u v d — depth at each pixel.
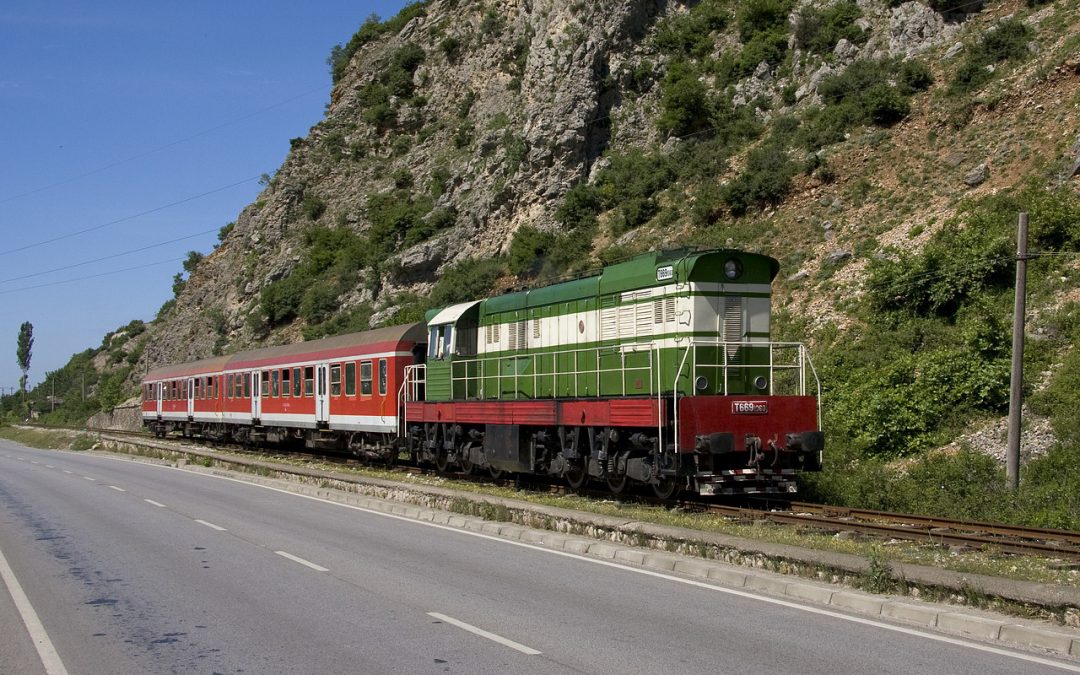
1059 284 24.20
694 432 15.88
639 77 46.84
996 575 9.84
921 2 39.09
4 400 132.75
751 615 9.07
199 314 72.69
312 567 12.05
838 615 9.05
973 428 20.92
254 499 21.14
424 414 25.08
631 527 13.24
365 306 53.38
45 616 9.38
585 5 48.34
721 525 14.02
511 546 13.78
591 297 19.81
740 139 41.06
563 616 9.12
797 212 35.19
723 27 47.56
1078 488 16.14
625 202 42.53
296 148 72.81
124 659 7.76
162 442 43.59
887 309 27.58
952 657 7.48
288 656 7.78
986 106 32.72
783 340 28.88
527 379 21.78
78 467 33.84
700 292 17.08
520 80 57.75
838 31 41.41
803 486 19.14
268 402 35.03
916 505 17.30
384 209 60.44
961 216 28.62
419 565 12.12
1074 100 29.86
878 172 34.00
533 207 47.00
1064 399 20.11
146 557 13.02
